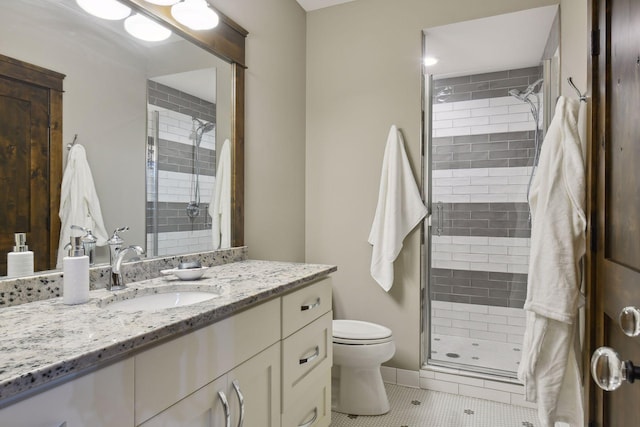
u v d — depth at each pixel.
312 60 2.81
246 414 1.14
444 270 3.09
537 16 2.31
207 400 0.99
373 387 2.12
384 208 2.51
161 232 1.59
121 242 1.27
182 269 1.45
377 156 2.60
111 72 1.37
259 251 2.26
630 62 0.93
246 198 2.14
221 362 1.04
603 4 1.15
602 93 1.17
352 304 2.67
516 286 2.92
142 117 1.50
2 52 1.06
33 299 1.10
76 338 0.76
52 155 1.19
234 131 2.01
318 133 2.78
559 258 1.54
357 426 2.00
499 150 2.89
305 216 2.81
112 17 1.38
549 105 2.49
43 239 1.16
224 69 1.96
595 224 1.22
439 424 2.02
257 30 2.23
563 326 1.57
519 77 2.84
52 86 1.19
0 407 0.57
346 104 2.70
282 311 1.36
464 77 2.96
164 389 0.86
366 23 2.65
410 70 2.52
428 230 2.69
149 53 1.53
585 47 1.67
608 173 1.12
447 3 2.43
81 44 1.27
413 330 2.49
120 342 0.74
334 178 2.73
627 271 0.93
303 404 1.50
